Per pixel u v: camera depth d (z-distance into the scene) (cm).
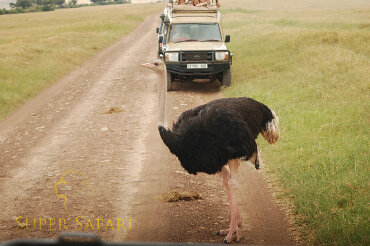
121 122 1038
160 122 519
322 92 1056
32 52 2117
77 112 1168
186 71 1334
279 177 646
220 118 482
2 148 890
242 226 520
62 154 824
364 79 1102
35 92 1458
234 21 3712
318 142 741
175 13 1523
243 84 1338
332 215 502
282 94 1109
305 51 1568
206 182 668
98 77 1725
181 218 548
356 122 814
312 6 7550
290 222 521
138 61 2133
